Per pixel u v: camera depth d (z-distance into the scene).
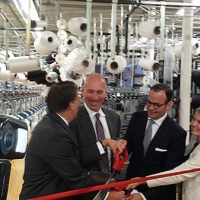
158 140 2.21
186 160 2.12
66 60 3.10
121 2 2.73
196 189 1.97
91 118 2.11
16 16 5.60
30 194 1.62
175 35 5.66
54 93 1.70
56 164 1.55
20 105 6.66
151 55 4.56
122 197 1.71
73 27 2.91
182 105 3.73
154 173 2.21
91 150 1.92
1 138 0.99
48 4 5.09
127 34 3.80
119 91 5.00
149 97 2.22
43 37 3.03
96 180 1.69
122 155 1.90
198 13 5.65
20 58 2.99
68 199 1.69
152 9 3.71
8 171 1.10
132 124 2.39
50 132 1.58
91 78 2.10
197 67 6.23
